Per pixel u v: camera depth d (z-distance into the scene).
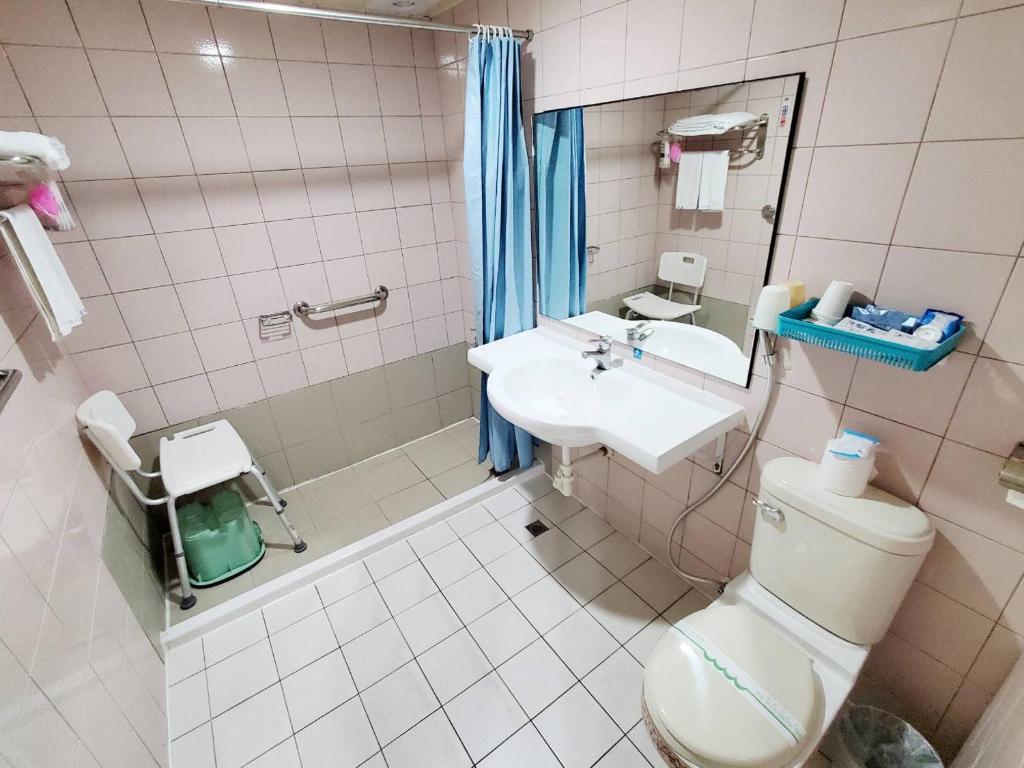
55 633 0.94
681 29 1.22
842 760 1.23
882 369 1.04
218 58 1.73
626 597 1.77
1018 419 0.89
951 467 0.99
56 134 1.57
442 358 2.74
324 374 2.37
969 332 0.91
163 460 1.83
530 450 2.38
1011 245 0.83
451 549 2.03
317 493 2.41
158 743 1.31
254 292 2.07
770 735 0.98
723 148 1.21
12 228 1.16
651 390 1.51
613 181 1.53
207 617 1.72
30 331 1.40
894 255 0.98
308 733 1.41
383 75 2.08
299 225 2.08
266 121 1.89
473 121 1.69
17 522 0.93
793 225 1.13
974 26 0.78
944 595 1.08
